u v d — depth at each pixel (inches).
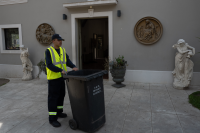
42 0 266.5
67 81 113.0
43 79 276.5
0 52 299.3
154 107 152.7
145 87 214.7
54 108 122.2
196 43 211.5
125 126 120.0
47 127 121.4
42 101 177.0
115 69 209.3
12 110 154.3
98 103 112.0
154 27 221.5
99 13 243.4
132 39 234.5
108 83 237.0
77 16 253.1
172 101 165.9
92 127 108.6
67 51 266.1
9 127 122.6
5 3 283.4
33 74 284.8
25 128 120.7
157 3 219.0
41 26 268.7
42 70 259.6
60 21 262.7
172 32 218.1
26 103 171.8
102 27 578.9
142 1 224.1
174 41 218.8
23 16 279.4
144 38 225.8
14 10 282.8
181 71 204.1
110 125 121.6
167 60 224.4
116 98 177.9
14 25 285.7
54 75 119.8
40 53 278.5
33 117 138.6
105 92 198.1
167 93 189.8
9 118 137.6
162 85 222.1
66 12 257.8
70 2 253.6
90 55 507.2
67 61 134.5
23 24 281.3
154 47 227.1
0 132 115.6
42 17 270.1
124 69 211.2
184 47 198.5
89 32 523.8
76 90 108.0
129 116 135.8
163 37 222.1
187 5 209.2
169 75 224.2
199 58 212.1
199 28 208.1
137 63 236.7
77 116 112.9
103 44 589.0
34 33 277.3
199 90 197.8
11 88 227.9
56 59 121.9
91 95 105.7
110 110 148.3
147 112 142.6
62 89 129.2
